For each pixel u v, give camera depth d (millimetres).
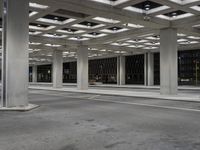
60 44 34344
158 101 19391
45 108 15156
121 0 17562
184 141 7316
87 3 16953
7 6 14195
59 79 41250
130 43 36656
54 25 24328
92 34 30703
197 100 18750
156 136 7934
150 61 47656
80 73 35625
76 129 9023
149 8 19828
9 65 14211
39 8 18672
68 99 21609
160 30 24484
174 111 13758
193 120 10891
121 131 8680
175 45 24141
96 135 8078
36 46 38031
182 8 18516
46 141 7332
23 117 11695
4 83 14367
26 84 14883
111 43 36500
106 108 15188
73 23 23500
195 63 46500
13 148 6613
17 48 14438
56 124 9977
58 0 15828
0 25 25422
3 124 9938
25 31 14758
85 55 35688
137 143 7090
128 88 41156
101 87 45594
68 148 6602
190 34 26828
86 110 14266
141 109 14656
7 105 14227
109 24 23812
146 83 48562
